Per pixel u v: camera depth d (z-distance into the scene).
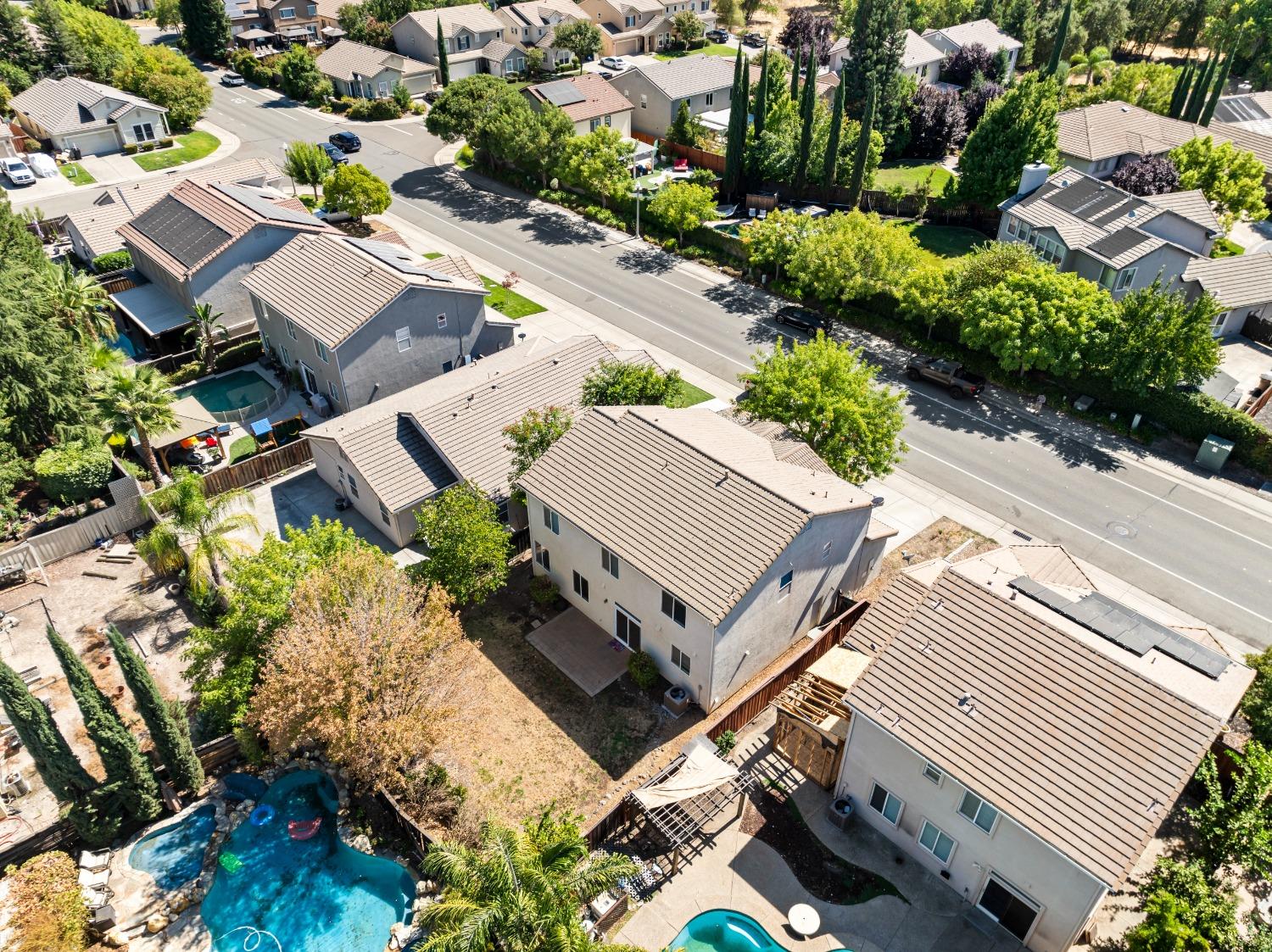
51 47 92.75
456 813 26.75
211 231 51.28
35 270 45.50
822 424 38.28
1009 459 44.91
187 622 34.06
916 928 24.47
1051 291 47.41
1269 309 55.09
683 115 81.44
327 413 46.72
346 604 28.00
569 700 31.16
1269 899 24.92
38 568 36.16
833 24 118.38
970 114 86.25
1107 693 23.16
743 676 31.41
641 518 31.02
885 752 25.23
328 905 24.97
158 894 25.11
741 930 24.39
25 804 27.48
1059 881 22.14
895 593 31.11
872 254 52.97
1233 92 95.31
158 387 39.44
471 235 68.19
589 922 24.12
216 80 104.06
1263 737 26.55
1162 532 39.97
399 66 95.62
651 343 54.34
